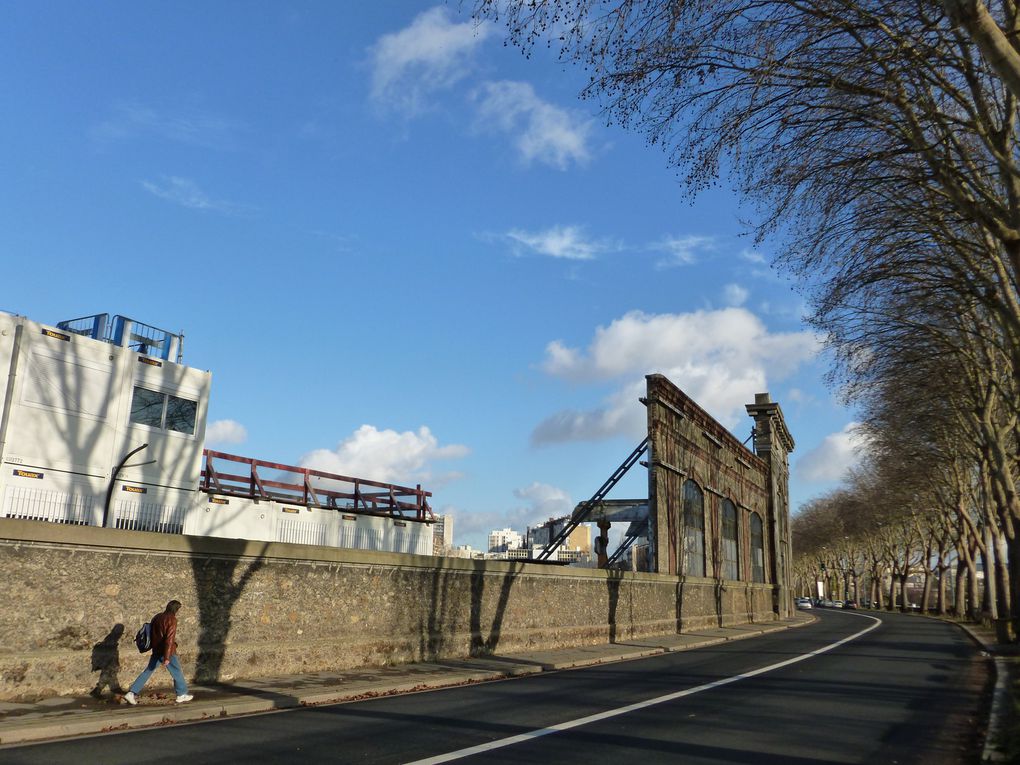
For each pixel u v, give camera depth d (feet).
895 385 109.29
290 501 82.43
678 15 36.78
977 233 67.46
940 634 122.42
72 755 25.59
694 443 124.57
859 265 66.64
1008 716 35.47
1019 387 71.20
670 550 108.99
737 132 42.06
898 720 37.22
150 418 67.67
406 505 98.02
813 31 38.34
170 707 34.55
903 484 196.75
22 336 57.98
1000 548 144.66
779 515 198.29
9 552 33.60
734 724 34.65
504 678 53.78
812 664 66.64
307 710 37.11
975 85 42.75
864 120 44.73
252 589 45.09
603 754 27.37
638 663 67.46
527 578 71.87
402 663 55.42
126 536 37.91
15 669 33.30
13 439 56.44
